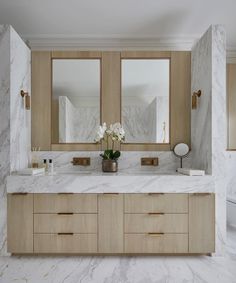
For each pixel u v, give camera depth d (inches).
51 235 88.1
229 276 76.7
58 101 107.4
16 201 88.2
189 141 108.0
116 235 87.9
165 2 90.0
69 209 88.0
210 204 88.0
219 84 89.0
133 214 87.9
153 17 100.0
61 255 90.6
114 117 107.0
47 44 115.0
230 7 93.0
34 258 88.4
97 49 115.3
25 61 101.7
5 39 87.7
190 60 108.3
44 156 107.0
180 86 108.0
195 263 85.0
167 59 108.0
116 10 95.0
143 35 113.7
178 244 87.7
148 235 87.8
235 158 125.0
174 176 87.7
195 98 101.0
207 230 88.0
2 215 88.8
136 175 89.2
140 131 107.3
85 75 107.2
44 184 87.8
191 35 113.4
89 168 106.7
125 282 73.2
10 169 88.7
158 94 107.7
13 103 90.5
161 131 107.5
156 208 87.8
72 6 92.3
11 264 83.9
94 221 88.0
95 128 107.2
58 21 102.6
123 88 107.2
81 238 88.1
